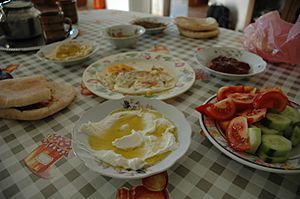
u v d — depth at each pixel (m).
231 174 0.44
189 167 0.45
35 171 0.44
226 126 0.48
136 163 0.40
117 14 1.59
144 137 0.46
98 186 0.41
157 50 1.03
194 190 0.41
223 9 2.48
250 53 0.84
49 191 0.40
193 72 0.77
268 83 0.75
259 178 0.43
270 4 2.49
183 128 0.49
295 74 0.81
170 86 0.70
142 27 1.13
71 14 1.33
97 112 0.53
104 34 1.06
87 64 0.89
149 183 0.42
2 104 0.55
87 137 0.46
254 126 0.47
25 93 0.59
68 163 0.46
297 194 0.40
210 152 0.49
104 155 0.41
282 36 0.86
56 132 0.54
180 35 1.21
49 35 1.04
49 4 2.72
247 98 0.54
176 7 4.52
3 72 0.77
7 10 0.99
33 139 0.52
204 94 0.70
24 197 0.39
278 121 0.46
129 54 0.90
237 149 0.43
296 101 0.66
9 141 0.51
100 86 0.70
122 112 0.54
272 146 0.41
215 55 0.87
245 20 2.49
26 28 1.02
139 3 3.22
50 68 0.85
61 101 0.61
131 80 0.72
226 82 0.76
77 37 1.16
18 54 0.96
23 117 0.55
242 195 0.40
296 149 0.46
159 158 0.42
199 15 4.04
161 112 0.54
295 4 2.18
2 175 0.43
